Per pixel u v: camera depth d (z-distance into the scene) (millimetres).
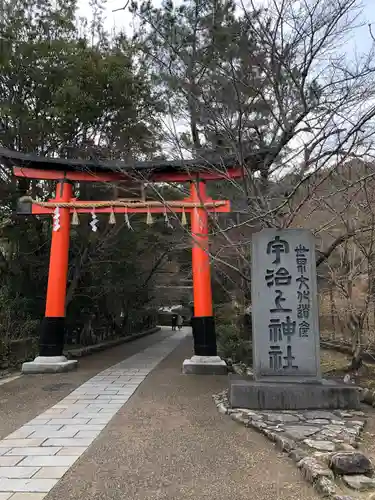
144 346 18719
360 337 9375
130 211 11000
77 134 13719
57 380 9414
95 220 11117
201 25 9227
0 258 13617
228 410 6379
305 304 6938
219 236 10266
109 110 13711
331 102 8789
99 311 18531
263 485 3912
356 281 9578
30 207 11156
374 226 7926
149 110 13602
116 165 10781
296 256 7074
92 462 4504
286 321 6914
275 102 9328
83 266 14727
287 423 5598
